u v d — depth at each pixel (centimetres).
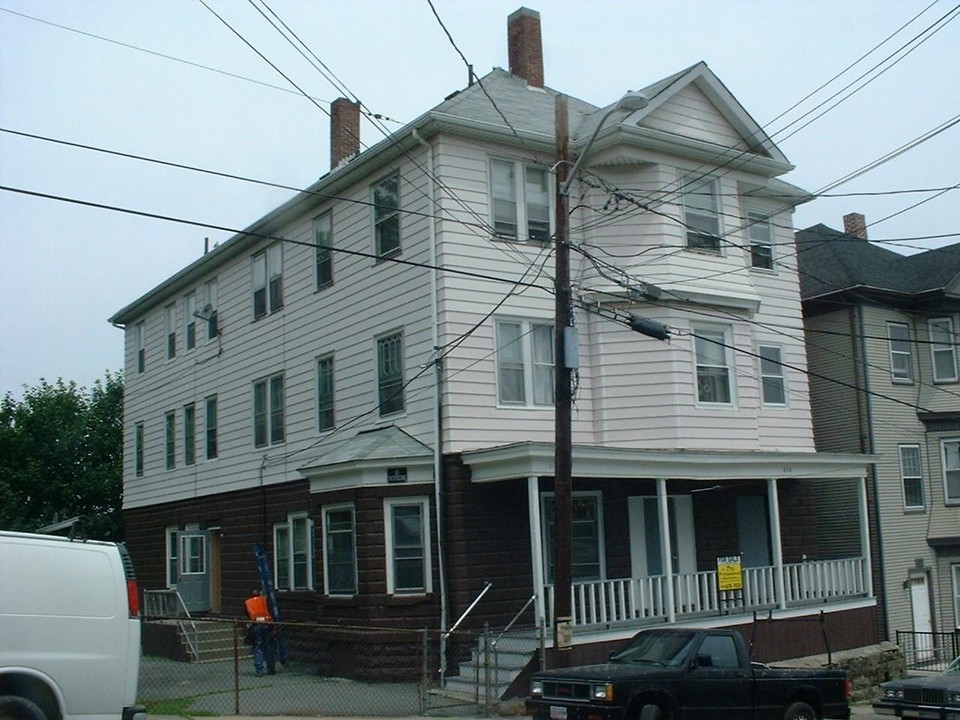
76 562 1102
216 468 2984
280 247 2755
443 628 2042
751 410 2453
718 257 2466
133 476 3575
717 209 2509
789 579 2398
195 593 2894
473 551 2089
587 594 2275
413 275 2238
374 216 2388
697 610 2203
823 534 3047
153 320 3519
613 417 2323
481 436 2153
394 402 2262
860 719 1961
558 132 1706
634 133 2344
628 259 2355
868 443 2961
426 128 2208
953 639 2845
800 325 2756
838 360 3061
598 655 1975
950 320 3155
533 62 2692
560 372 1639
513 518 2159
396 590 2073
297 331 2641
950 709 1507
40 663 1052
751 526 2594
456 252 2183
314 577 2305
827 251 3222
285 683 1986
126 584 1129
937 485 3083
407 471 2109
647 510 2416
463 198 2220
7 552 1062
